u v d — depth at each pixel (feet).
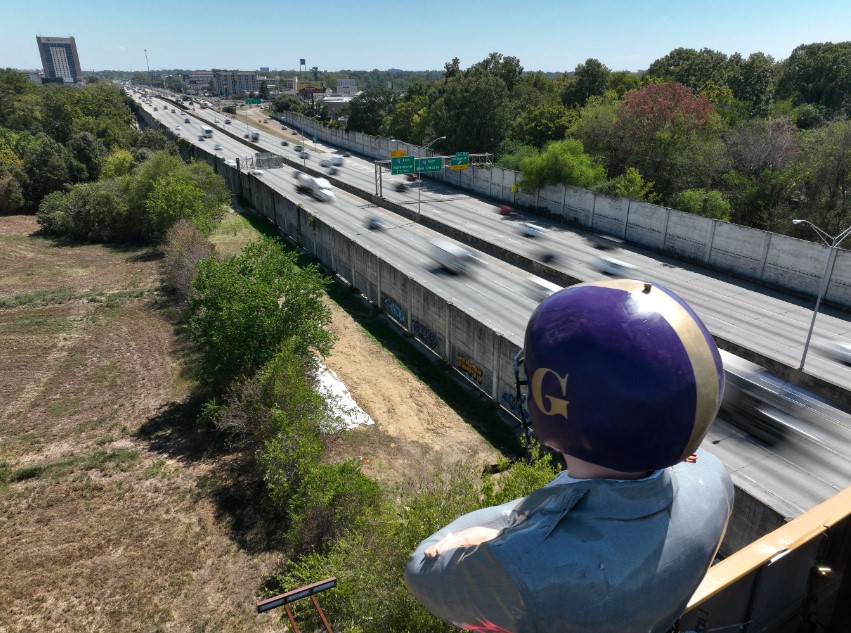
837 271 145.59
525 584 9.14
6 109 448.24
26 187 283.79
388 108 441.68
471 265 178.29
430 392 115.14
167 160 231.91
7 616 71.26
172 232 193.98
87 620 70.64
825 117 291.38
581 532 9.57
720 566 14.44
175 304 163.02
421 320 132.67
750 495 68.54
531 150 263.49
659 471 10.58
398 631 49.08
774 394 105.29
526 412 12.48
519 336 128.98
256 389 96.94
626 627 9.48
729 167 208.74
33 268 194.90
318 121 491.31
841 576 16.71
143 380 125.80
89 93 449.89
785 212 185.57
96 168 309.42
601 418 9.53
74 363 132.67
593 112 251.60
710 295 154.51
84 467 97.50
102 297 169.27
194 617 70.74
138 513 87.20
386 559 52.44
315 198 271.49
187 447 102.78
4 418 112.06
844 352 121.08
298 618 56.95
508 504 11.87
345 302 158.92
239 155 391.24
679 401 9.52
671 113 225.56
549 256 185.68
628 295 10.56
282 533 82.17
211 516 86.17
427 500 54.90
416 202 263.29
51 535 83.41
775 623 15.85
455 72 388.37
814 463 86.84
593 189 218.79
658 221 191.11
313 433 89.51
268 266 116.67
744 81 298.76
